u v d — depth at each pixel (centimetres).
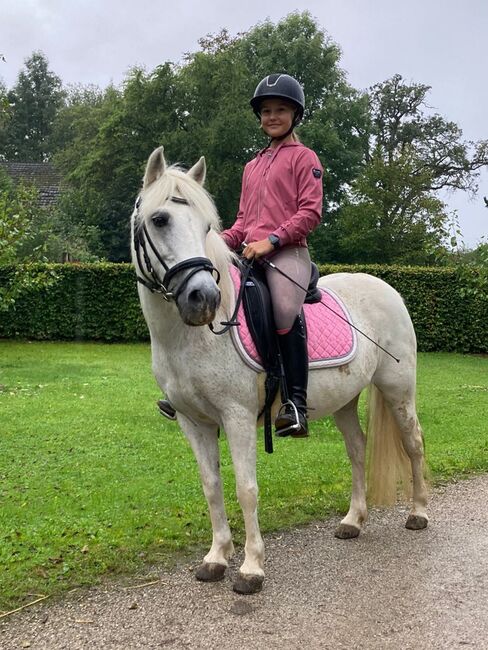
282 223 320
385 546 370
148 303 294
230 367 294
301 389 311
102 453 562
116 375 993
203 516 412
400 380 386
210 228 288
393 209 2489
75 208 2839
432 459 555
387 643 262
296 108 332
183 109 2880
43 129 5084
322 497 457
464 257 1133
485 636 268
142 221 275
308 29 3338
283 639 265
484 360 1333
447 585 317
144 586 314
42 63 5078
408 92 4025
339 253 2997
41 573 323
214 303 257
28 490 459
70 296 1458
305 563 345
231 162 2764
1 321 1450
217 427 330
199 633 270
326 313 352
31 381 918
